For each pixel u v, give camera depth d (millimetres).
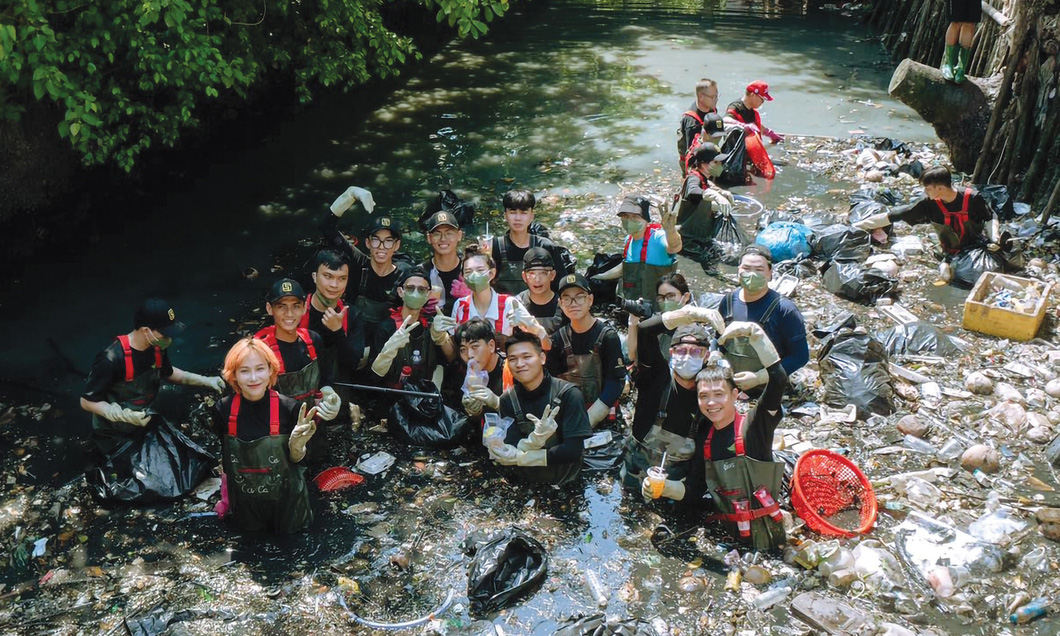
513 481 5453
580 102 12273
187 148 10305
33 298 7367
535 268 5938
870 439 5711
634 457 5293
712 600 4543
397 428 5820
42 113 8172
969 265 7461
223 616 4477
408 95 12539
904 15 14883
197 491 5363
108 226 8664
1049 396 6012
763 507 4805
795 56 14516
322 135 11086
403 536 5023
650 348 5109
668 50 14820
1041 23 8477
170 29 7617
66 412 6004
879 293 7281
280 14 9375
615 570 4754
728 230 8172
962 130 9414
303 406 4828
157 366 5477
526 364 5059
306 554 4891
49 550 4926
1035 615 4426
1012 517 5027
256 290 7586
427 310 6297
